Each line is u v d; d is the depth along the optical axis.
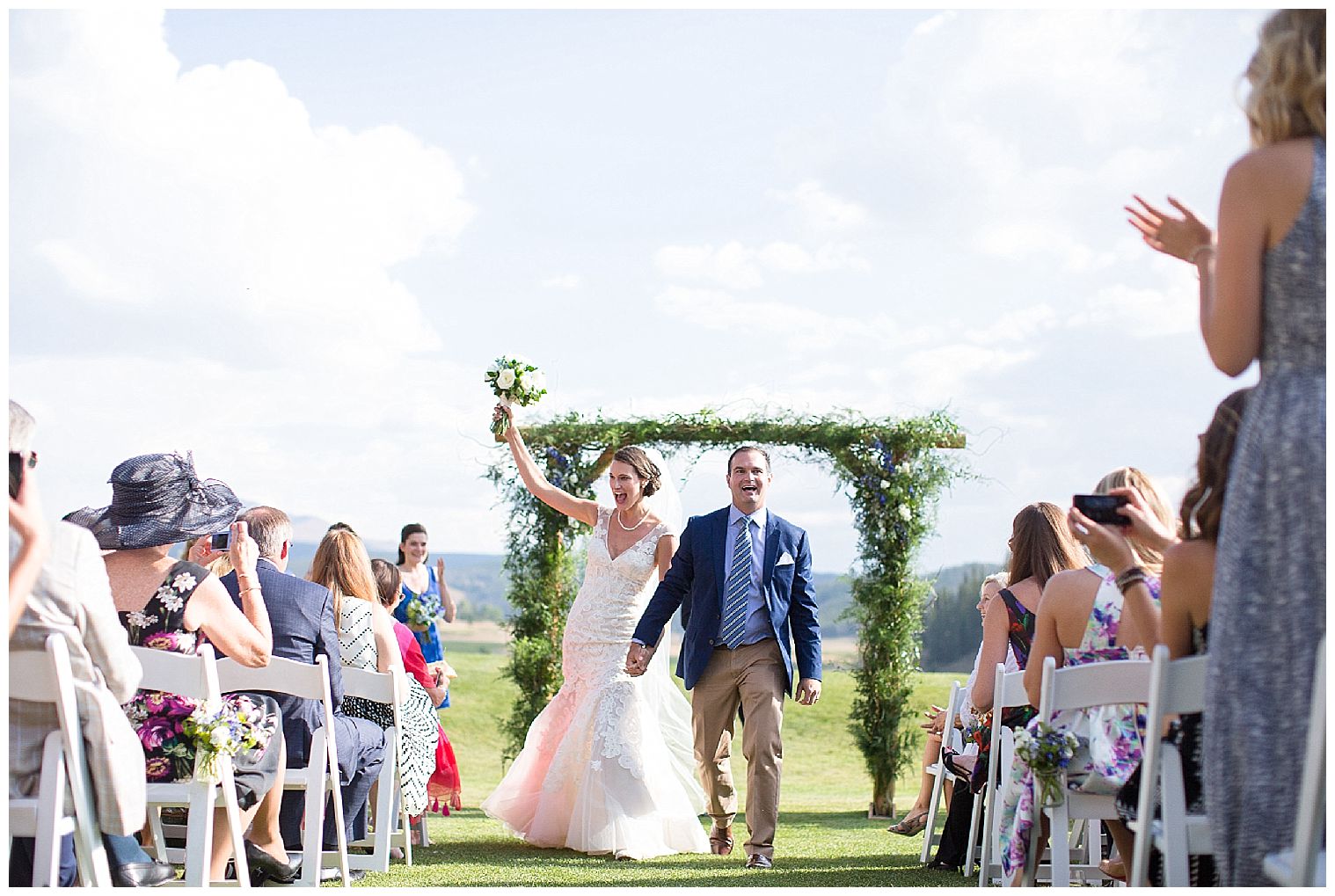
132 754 3.53
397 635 6.68
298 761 4.87
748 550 6.22
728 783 6.46
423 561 9.02
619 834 6.30
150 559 4.19
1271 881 2.84
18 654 3.33
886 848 7.03
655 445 9.50
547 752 6.89
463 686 18.02
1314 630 2.81
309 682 4.59
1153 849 3.56
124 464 4.23
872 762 9.21
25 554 3.30
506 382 7.07
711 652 6.25
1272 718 2.84
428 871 5.70
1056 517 5.28
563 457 9.54
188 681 3.91
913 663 9.33
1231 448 3.27
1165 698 3.19
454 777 6.92
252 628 4.32
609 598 6.79
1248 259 2.92
